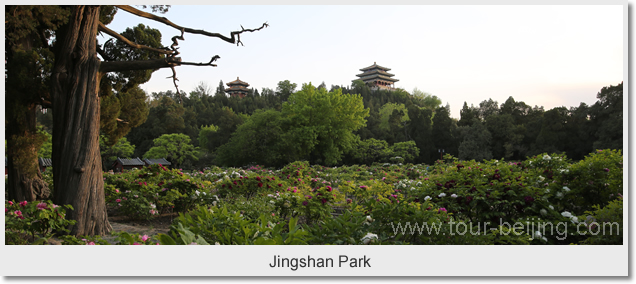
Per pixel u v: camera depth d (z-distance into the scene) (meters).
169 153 41.34
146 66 7.43
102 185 7.10
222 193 9.61
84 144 6.76
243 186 9.55
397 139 51.97
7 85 7.48
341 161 46.28
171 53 8.60
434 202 5.64
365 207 5.22
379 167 21.81
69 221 5.49
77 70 6.91
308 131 38.88
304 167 15.66
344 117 42.03
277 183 9.81
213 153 46.72
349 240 3.84
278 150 37.91
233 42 8.48
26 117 8.52
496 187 5.30
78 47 6.97
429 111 50.06
